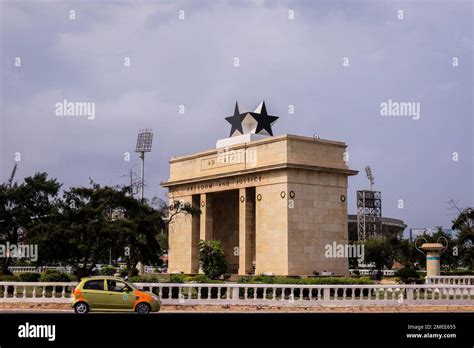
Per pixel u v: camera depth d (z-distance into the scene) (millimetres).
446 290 51906
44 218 60438
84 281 39031
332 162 73688
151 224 60656
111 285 39250
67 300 45750
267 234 71312
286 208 68812
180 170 87875
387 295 54250
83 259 64188
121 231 55250
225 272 71312
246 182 75250
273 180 71188
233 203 86750
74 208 57406
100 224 55406
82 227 54781
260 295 51000
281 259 68750
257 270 72125
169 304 46219
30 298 45562
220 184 79562
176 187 87562
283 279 54812
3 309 43250
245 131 80562
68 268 90625
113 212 61250
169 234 88062
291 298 48219
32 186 73688
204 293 50250
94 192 58375
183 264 84750
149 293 39469
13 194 72438
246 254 74500
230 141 80812
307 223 70000
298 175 70188
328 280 55062
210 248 67438
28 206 73750
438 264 71188
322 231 71000
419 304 50438
